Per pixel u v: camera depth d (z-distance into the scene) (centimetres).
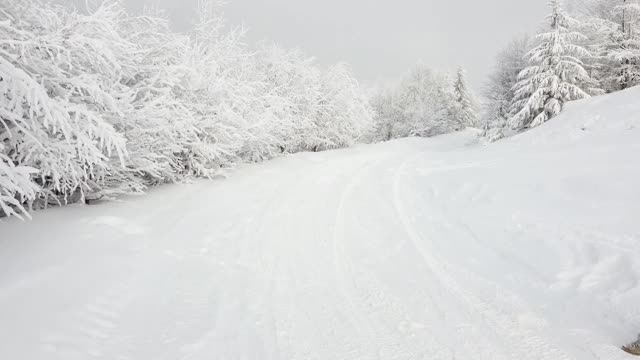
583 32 2380
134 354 319
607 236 492
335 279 466
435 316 375
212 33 1245
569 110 1772
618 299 371
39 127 514
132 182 787
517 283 438
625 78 2236
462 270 483
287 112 1825
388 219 719
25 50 520
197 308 398
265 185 1052
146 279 453
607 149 1027
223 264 515
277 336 345
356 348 325
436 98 4409
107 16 682
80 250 475
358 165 1545
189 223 668
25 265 411
